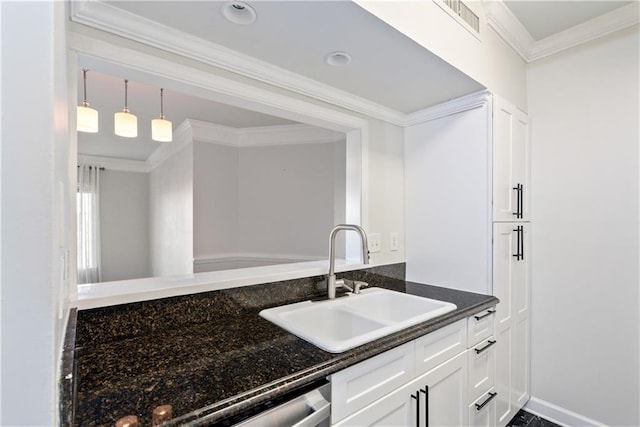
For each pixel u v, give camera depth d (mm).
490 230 1745
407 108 2016
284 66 1457
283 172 3709
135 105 2955
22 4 435
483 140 1771
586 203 1914
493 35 1812
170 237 4426
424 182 2051
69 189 934
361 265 1878
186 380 810
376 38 1237
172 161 4367
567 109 1994
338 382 945
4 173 419
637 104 1746
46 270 439
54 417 443
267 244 3750
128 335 1099
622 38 1792
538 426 1963
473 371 1554
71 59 1001
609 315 1825
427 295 1738
